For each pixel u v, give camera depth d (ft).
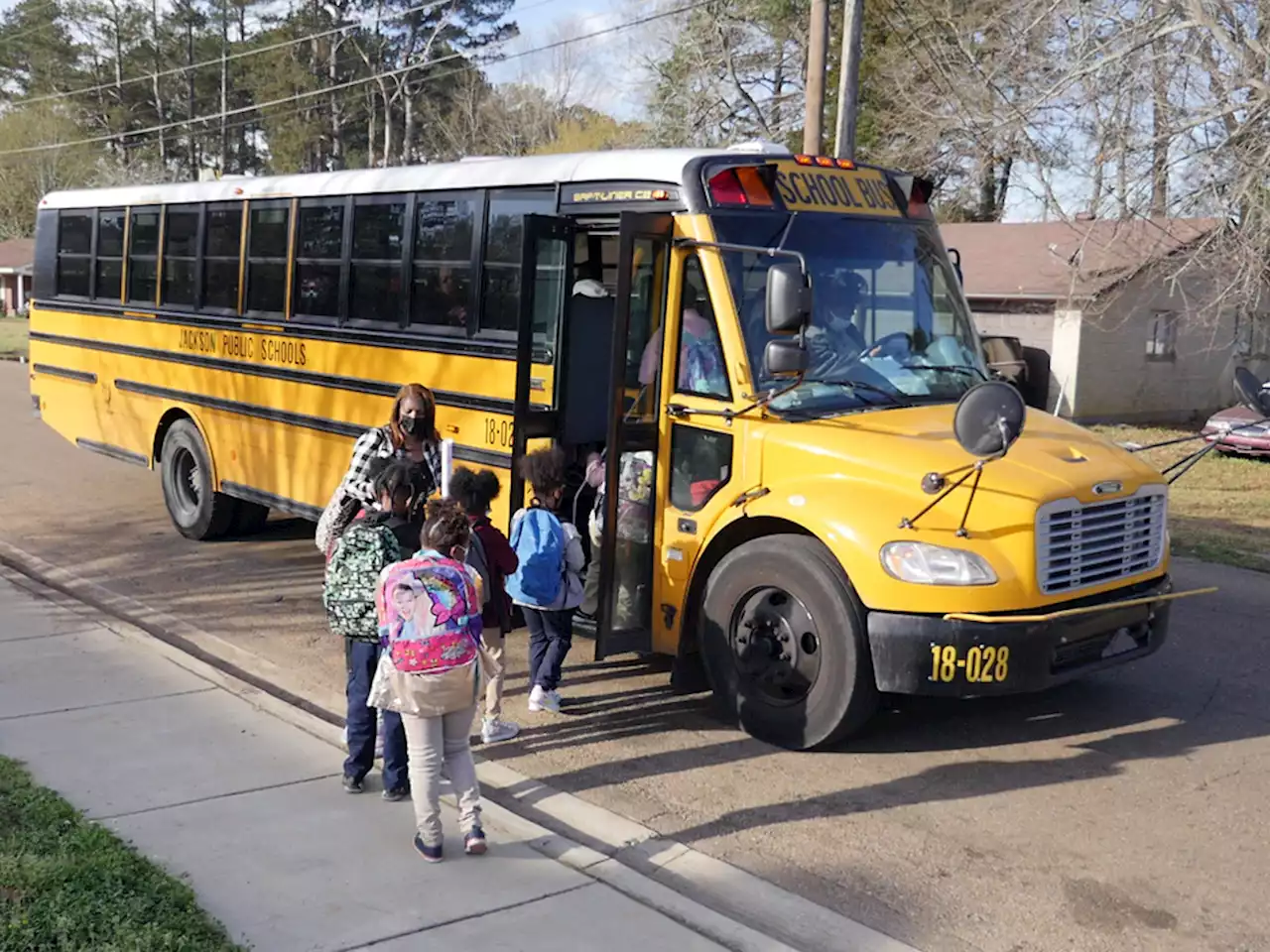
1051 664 20.11
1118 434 78.48
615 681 25.52
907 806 19.26
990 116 66.23
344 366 30.76
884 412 22.18
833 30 103.65
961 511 19.88
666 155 23.04
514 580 22.35
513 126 197.16
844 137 53.62
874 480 20.40
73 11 229.45
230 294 35.40
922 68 81.41
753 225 22.56
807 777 20.38
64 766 19.60
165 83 226.99
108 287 41.45
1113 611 20.98
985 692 19.69
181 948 13.69
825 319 22.79
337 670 25.48
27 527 39.58
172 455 38.24
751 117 113.39
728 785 20.02
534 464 22.22
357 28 189.06
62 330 43.83
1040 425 23.40
